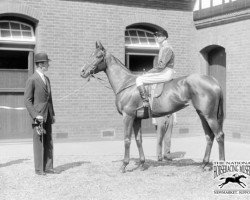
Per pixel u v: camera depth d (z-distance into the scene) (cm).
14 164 928
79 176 806
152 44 1440
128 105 827
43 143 837
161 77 822
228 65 1338
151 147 1192
